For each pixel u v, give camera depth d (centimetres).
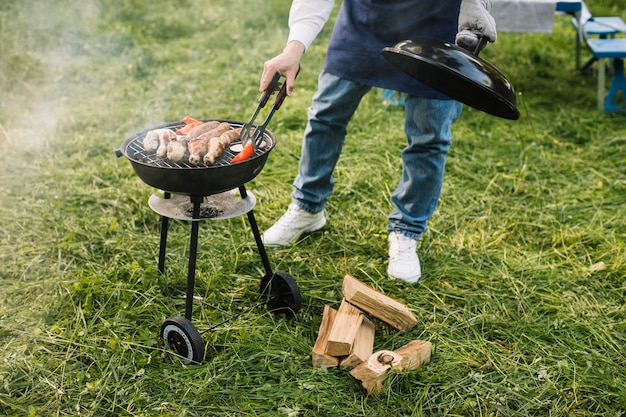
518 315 272
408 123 275
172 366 233
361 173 389
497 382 233
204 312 259
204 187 220
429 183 283
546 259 314
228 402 220
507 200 370
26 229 320
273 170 391
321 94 285
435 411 221
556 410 219
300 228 316
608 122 475
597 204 364
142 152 236
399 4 258
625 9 729
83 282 272
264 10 698
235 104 486
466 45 229
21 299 271
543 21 485
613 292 287
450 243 324
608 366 240
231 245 312
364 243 319
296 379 230
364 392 227
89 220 330
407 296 281
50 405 215
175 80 527
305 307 271
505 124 470
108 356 236
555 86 549
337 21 277
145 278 275
